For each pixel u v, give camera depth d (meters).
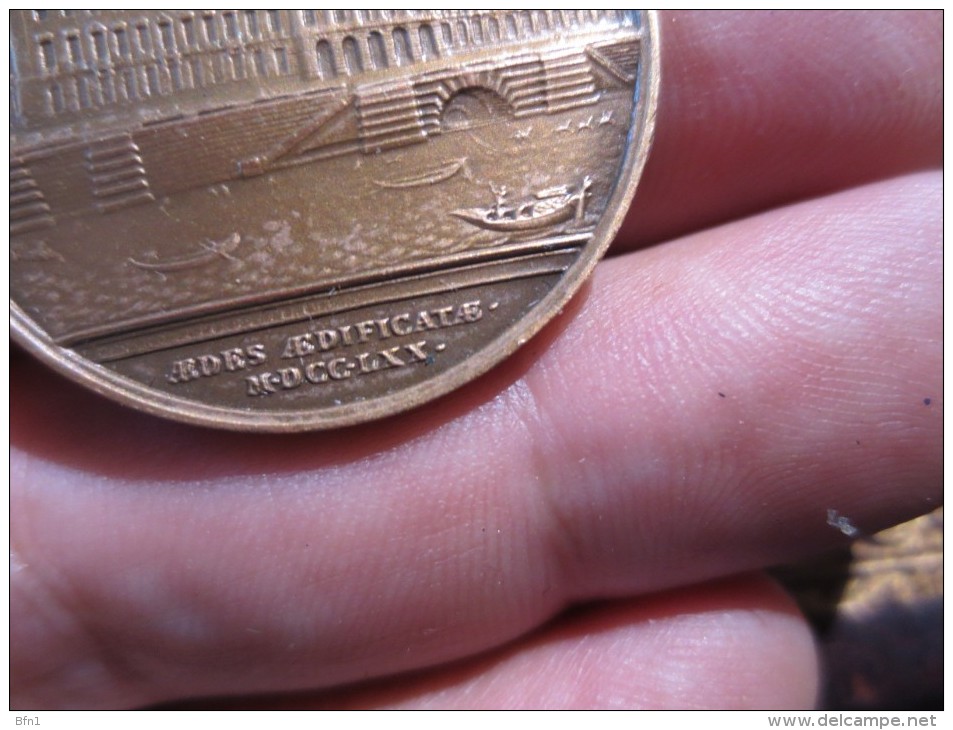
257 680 0.09
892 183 0.09
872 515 0.09
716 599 0.09
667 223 0.10
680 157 0.09
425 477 0.08
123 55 0.08
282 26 0.08
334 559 0.08
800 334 0.08
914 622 0.10
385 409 0.08
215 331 0.08
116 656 0.09
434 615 0.09
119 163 0.08
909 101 0.09
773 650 0.09
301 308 0.08
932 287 0.08
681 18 0.09
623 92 0.08
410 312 0.08
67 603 0.08
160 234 0.08
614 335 0.09
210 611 0.08
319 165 0.08
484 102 0.08
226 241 0.08
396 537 0.08
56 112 0.08
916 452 0.08
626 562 0.09
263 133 0.08
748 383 0.08
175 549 0.08
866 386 0.08
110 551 0.08
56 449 0.08
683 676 0.09
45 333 0.08
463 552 0.08
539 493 0.09
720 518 0.09
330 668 0.09
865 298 0.08
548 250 0.08
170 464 0.08
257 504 0.08
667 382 0.08
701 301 0.09
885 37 0.09
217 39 0.08
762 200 0.10
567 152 0.08
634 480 0.08
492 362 0.08
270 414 0.08
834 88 0.09
